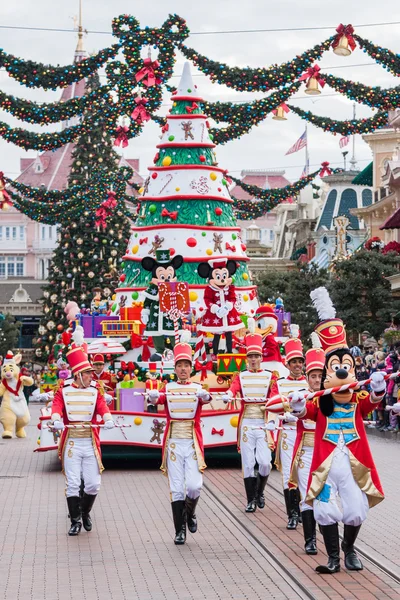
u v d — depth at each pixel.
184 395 12.69
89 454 12.95
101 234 49.69
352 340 47.69
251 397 14.52
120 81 24.97
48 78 24.12
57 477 18.14
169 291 20.09
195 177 22.08
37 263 108.69
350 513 10.77
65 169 103.69
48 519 13.85
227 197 22.52
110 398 13.30
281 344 20.86
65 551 11.82
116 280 50.09
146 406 19.73
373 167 58.50
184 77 22.55
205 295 20.11
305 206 84.00
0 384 26.73
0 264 109.50
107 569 10.92
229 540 12.40
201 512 14.35
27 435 27.75
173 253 21.53
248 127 25.75
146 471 19.05
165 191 22.06
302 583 10.19
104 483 17.36
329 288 45.09
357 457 10.85
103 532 12.93
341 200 73.69
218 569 10.88
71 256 50.00
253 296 22.58
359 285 44.12
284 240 89.94
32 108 24.83
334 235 69.44
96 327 21.69
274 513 14.24
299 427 12.25
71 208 34.72
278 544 12.12
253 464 14.41
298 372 14.21
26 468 19.52
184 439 12.61
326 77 23.45
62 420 12.99
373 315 44.41
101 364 19.39
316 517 10.81
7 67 23.97
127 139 25.91
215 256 21.67
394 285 42.50
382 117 25.59
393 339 31.62
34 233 109.25
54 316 50.81
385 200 52.44
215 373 20.12
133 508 14.66
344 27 22.48
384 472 18.05
